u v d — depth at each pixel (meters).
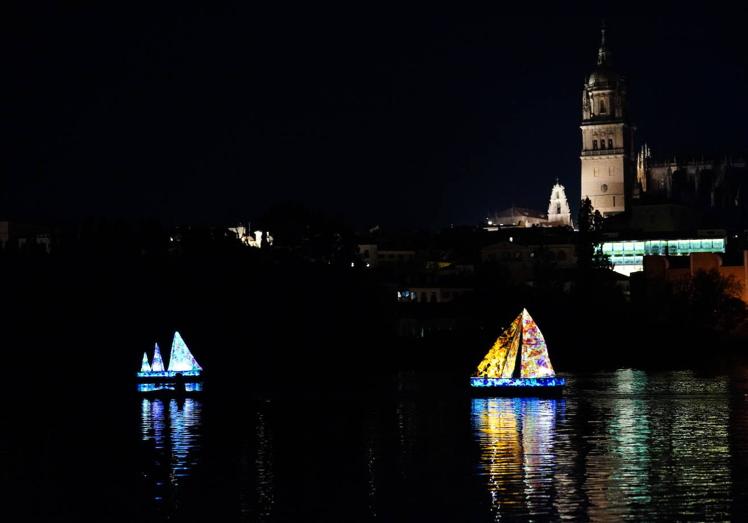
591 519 65.88
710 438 94.88
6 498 74.94
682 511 67.31
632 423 105.50
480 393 133.75
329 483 77.25
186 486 77.25
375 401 132.38
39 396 146.12
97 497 74.69
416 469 81.81
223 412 122.19
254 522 67.06
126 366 188.12
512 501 70.50
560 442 93.25
